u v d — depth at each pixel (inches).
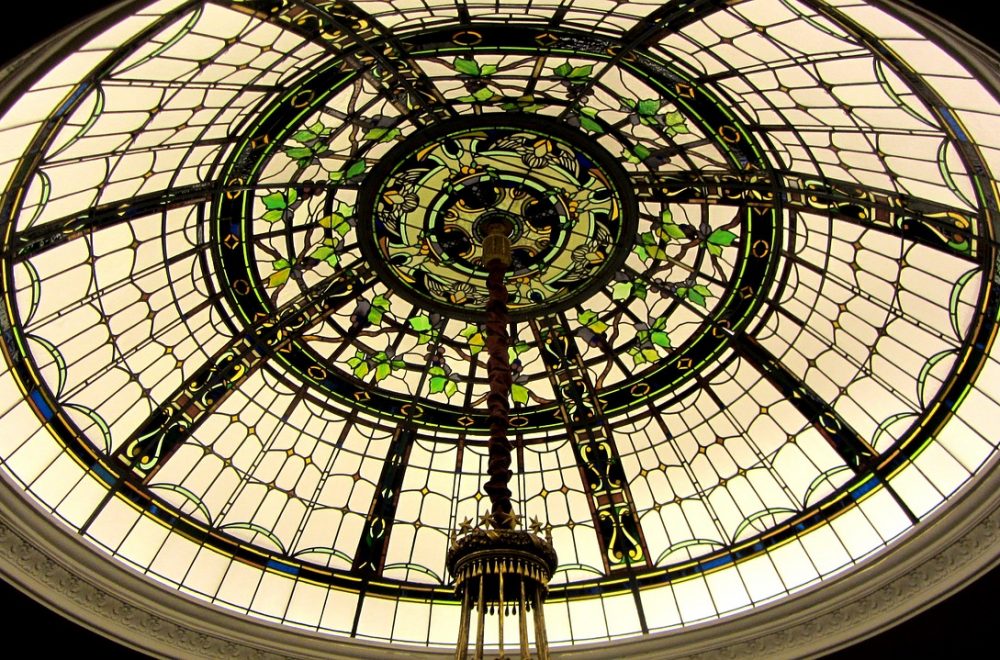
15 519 374.3
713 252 496.1
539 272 517.7
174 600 416.8
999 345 416.8
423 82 424.2
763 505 491.2
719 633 434.6
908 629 402.6
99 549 402.0
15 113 313.7
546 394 546.3
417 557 509.4
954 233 411.2
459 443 541.3
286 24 359.3
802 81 384.5
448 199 491.2
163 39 328.2
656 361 531.5
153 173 418.3
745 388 509.0
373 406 534.9
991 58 232.8
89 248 422.3
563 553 511.2
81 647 397.4
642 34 384.8
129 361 463.2
